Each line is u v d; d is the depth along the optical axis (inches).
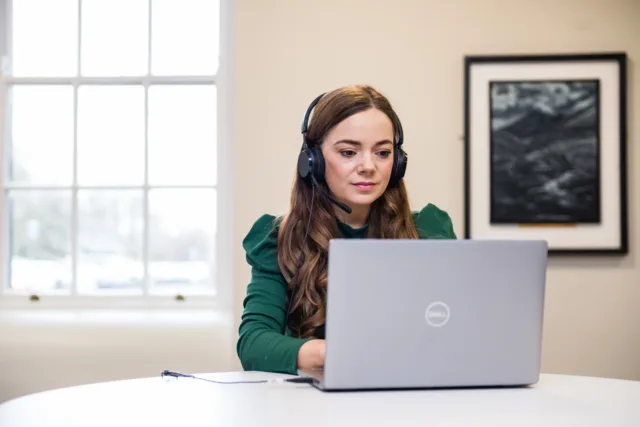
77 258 135.2
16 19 137.9
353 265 57.0
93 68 136.9
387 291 57.6
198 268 135.9
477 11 124.5
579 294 123.9
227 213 134.2
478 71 123.3
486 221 123.3
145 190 135.6
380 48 124.3
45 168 136.6
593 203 123.0
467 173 122.6
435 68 124.2
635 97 124.2
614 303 123.6
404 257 57.7
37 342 122.0
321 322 73.3
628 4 124.4
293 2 124.6
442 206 123.9
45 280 135.9
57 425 49.0
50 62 137.3
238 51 124.3
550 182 123.2
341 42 124.4
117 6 137.0
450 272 58.5
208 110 136.8
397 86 124.2
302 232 76.4
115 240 135.8
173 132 136.6
